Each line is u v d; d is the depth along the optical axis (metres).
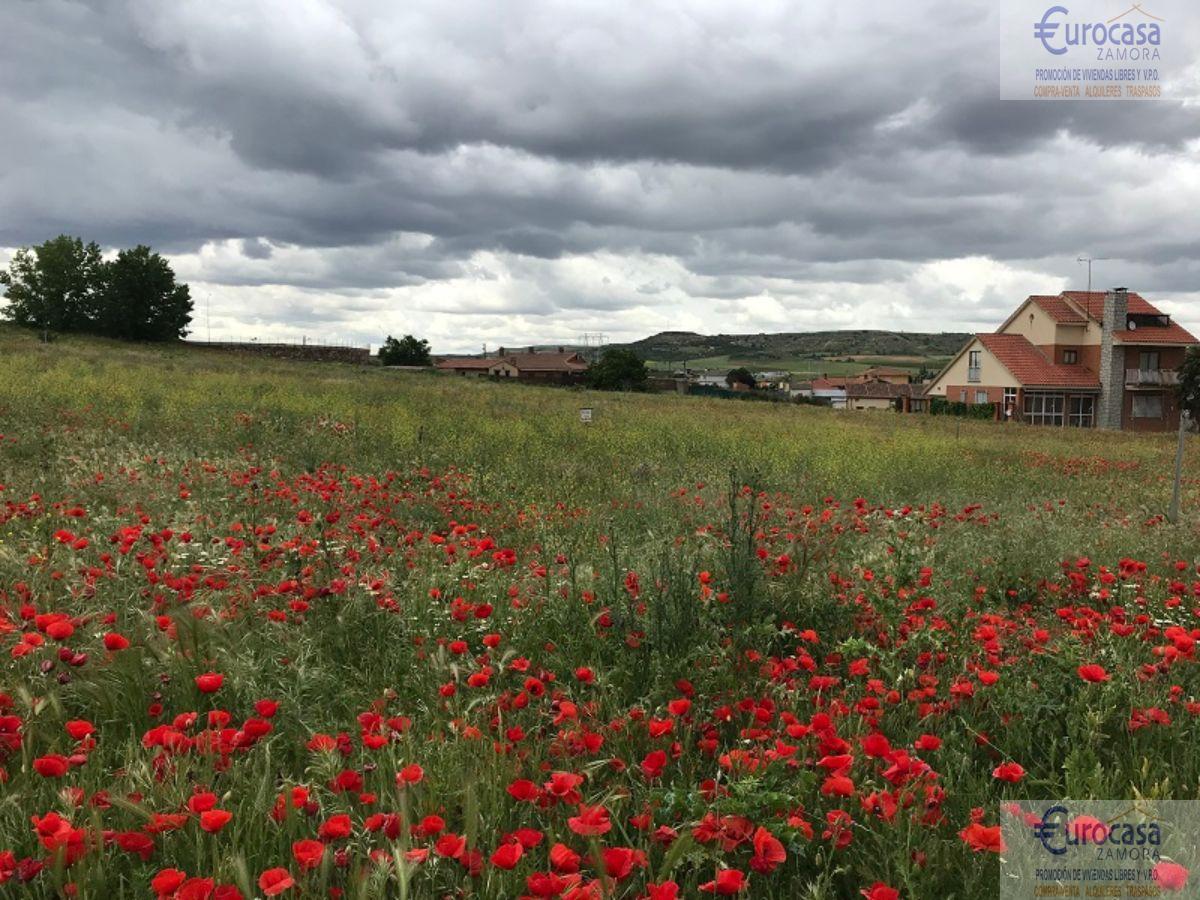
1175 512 10.28
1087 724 3.21
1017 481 14.71
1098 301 54.72
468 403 25.83
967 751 3.20
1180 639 3.52
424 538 6.43
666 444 16.94
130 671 3.36
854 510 8.44
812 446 17.17
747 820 2.32
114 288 77.69
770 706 3.32
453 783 2.68
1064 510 10.74
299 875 2.10
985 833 2.20
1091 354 53.78
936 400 58.09
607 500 10.06
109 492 8.23
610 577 5.00
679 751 2.92
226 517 7.08
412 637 4.31
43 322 77.94
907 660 4.11
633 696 3.75
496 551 5.58
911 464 15.57
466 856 2.12
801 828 2.28
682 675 3.81
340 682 3.85
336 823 2.06
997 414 54.00
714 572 5.07
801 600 4.90
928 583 5.11
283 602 4.51
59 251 77.19
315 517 6.12
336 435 14.92
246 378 29.70
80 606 4.22
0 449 10.64
